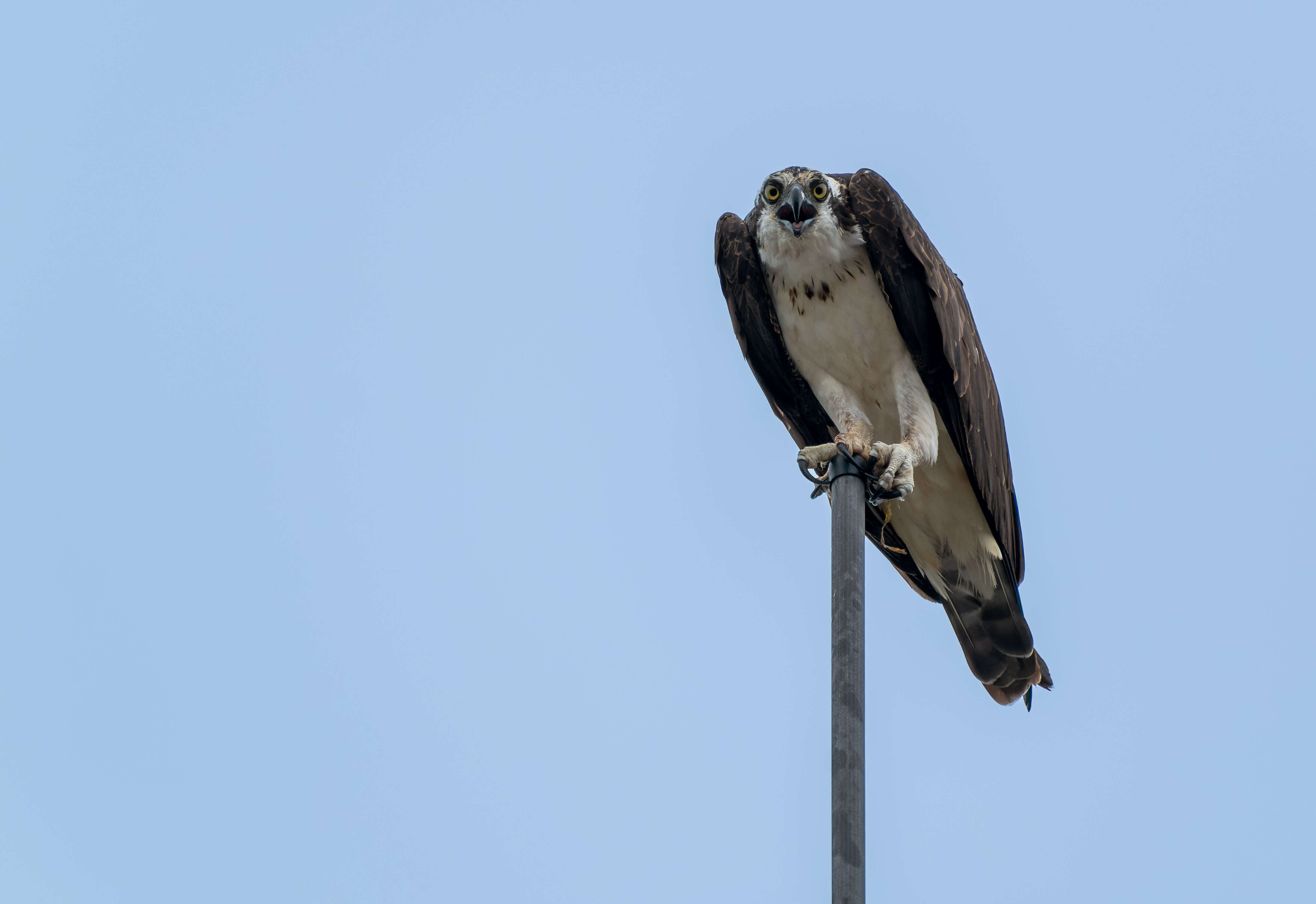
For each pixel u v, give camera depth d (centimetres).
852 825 761
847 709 805
